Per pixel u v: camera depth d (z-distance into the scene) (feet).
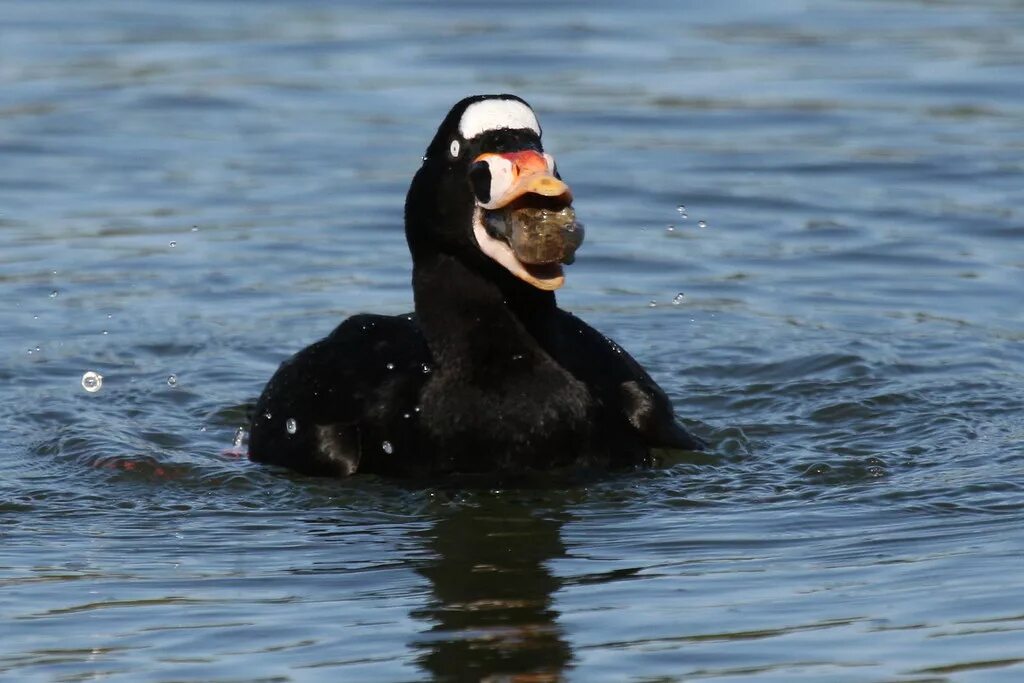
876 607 28.94
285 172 61.98
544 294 35.78
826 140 65.51
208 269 53.06
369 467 36.47
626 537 32.89
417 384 36.24
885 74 73.87
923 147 64.28
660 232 56.54
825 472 36.88
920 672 26.43
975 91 71.31
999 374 44.27
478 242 34.32
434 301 35.91
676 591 29.96
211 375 45.32
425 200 35.42
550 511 34.37
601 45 79.00
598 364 37.29
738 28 82.28
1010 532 32.45
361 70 74.90
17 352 46.80
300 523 34.09
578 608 29.32
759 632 28.07
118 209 58.29
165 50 78.48
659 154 63.82
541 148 34.60
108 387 44.39
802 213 57.88
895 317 49.03
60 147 64.75
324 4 87.61
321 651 27.73
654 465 37.32
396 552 32.32
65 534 33.60
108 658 27.61
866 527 33.09
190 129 67.10
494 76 73.67
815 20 83.87
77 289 51.42
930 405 41.93
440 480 35.96
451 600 29.78
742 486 36.04
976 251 54.08
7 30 81.92
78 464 38.17
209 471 37.17
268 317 49.62
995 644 27.30
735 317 49.34
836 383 43.93
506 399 35.91
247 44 79.56
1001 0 87.86
